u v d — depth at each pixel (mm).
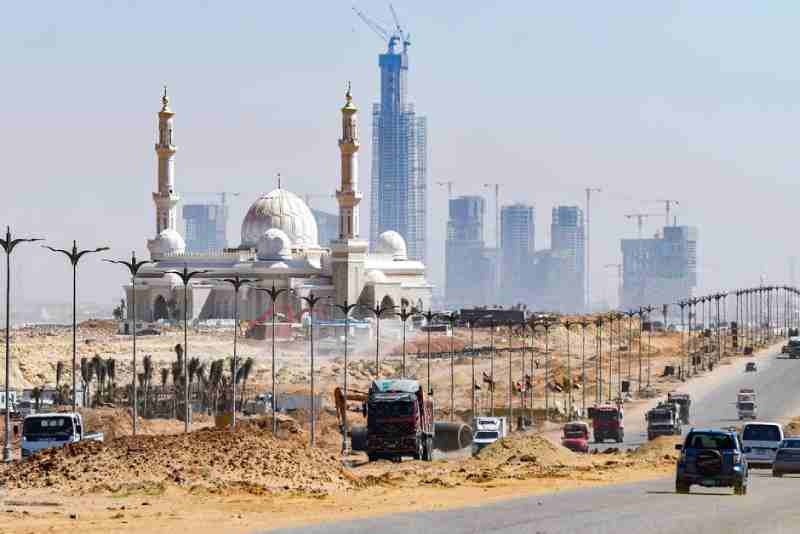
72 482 151250
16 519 121312
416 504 134625
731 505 130000
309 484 154750
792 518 117375
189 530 111312
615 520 114750
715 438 145500
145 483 148625
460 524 112250
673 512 122500
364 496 145875
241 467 159250
